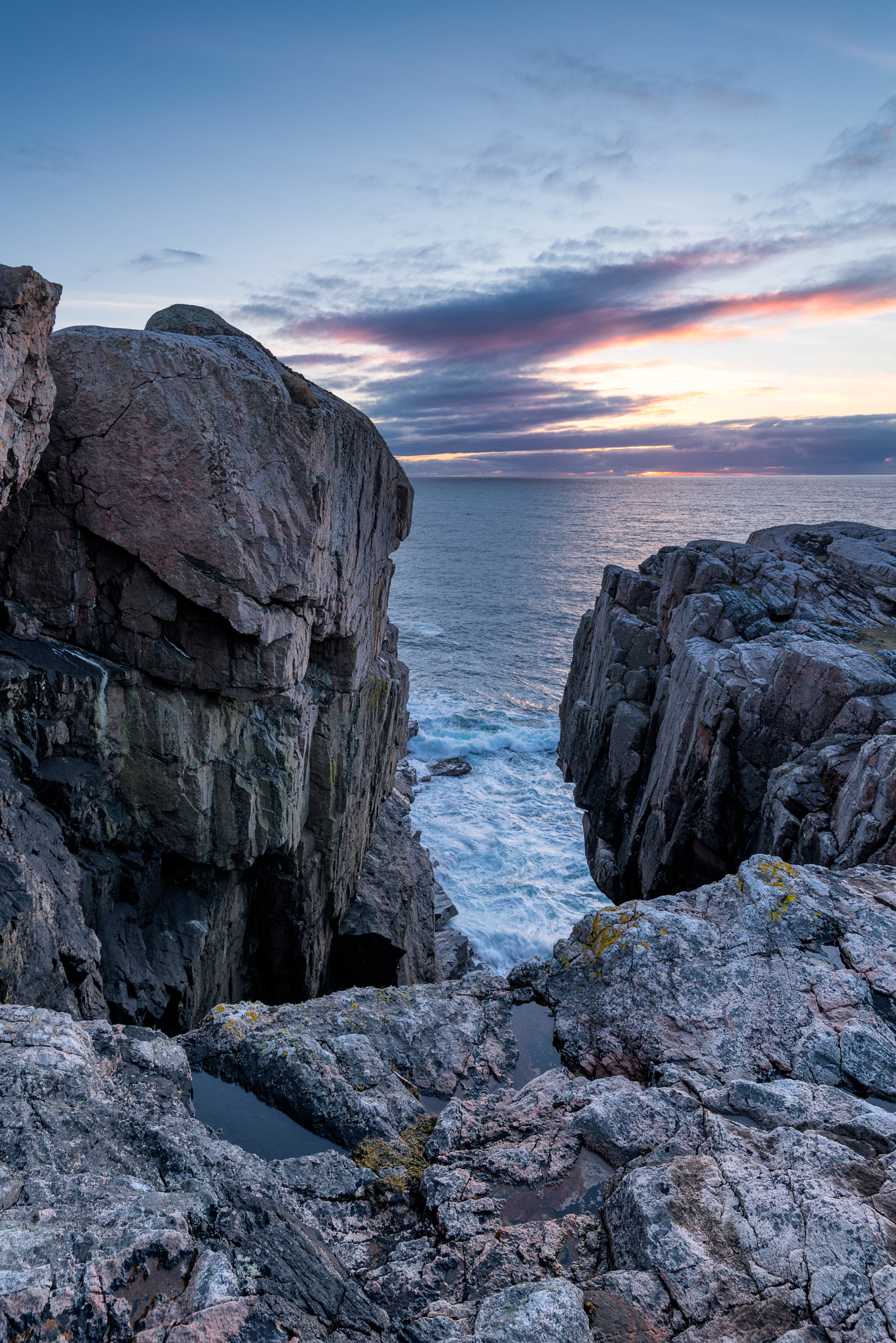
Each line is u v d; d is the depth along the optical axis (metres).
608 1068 7.42
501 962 29.75
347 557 15.99
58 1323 3.65
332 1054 7.31
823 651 24.72
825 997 7.66
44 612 13.02
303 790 16.73
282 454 12.72
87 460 12.35
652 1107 6.36
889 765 17.61
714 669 27.83
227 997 16.61
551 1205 5.61
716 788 26.36
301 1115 6.66
